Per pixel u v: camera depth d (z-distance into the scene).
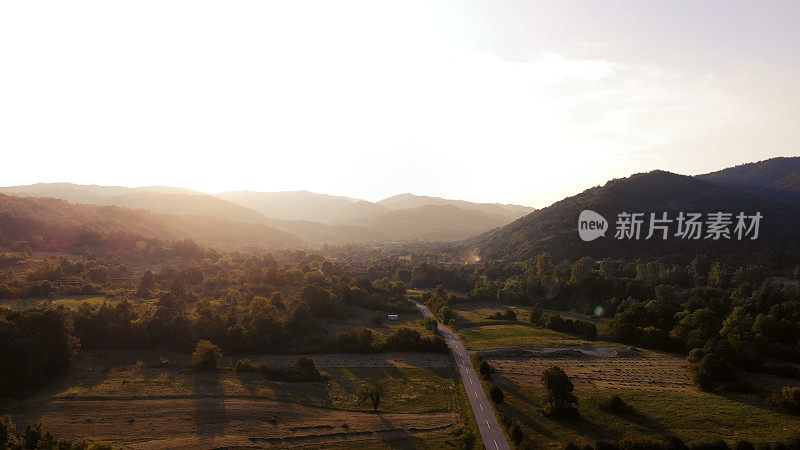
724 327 101.69
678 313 116.81
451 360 96.50
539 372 88.25
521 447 57.25
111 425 61.97
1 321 74.44
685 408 71.56
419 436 63.34
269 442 60.28
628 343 108.81
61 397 68.75
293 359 92.94
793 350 90.94
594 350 103.12
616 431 64.06
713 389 78.81
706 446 55.91
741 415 68.94
